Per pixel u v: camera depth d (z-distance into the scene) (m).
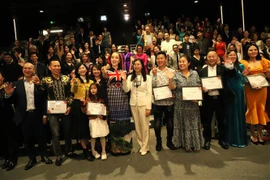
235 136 4.22
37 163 4.05
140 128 4.20
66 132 4.10
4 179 3.54
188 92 3.96
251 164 3.51
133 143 4.77
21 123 3.88
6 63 6.05
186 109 4.09
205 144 4.21
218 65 4.24
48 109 3.84
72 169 3.74
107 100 4.14
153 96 4.17
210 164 3.59
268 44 6.46
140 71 4.13
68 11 14.93
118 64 4.34
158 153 4.14
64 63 6.43
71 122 4.14
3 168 3.99
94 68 4.22
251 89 4.24
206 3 15.30
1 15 12.08
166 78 4.18
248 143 4.36
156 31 11.86
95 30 16.44
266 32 10.00
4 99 3.92
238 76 4.22
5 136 4.08
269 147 4.12
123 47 10.59
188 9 16.05
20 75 6.04
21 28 14.89
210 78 4.08
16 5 12.06
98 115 4.02
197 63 6.72
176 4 15.98
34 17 15.34
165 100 4.15
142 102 4.07
